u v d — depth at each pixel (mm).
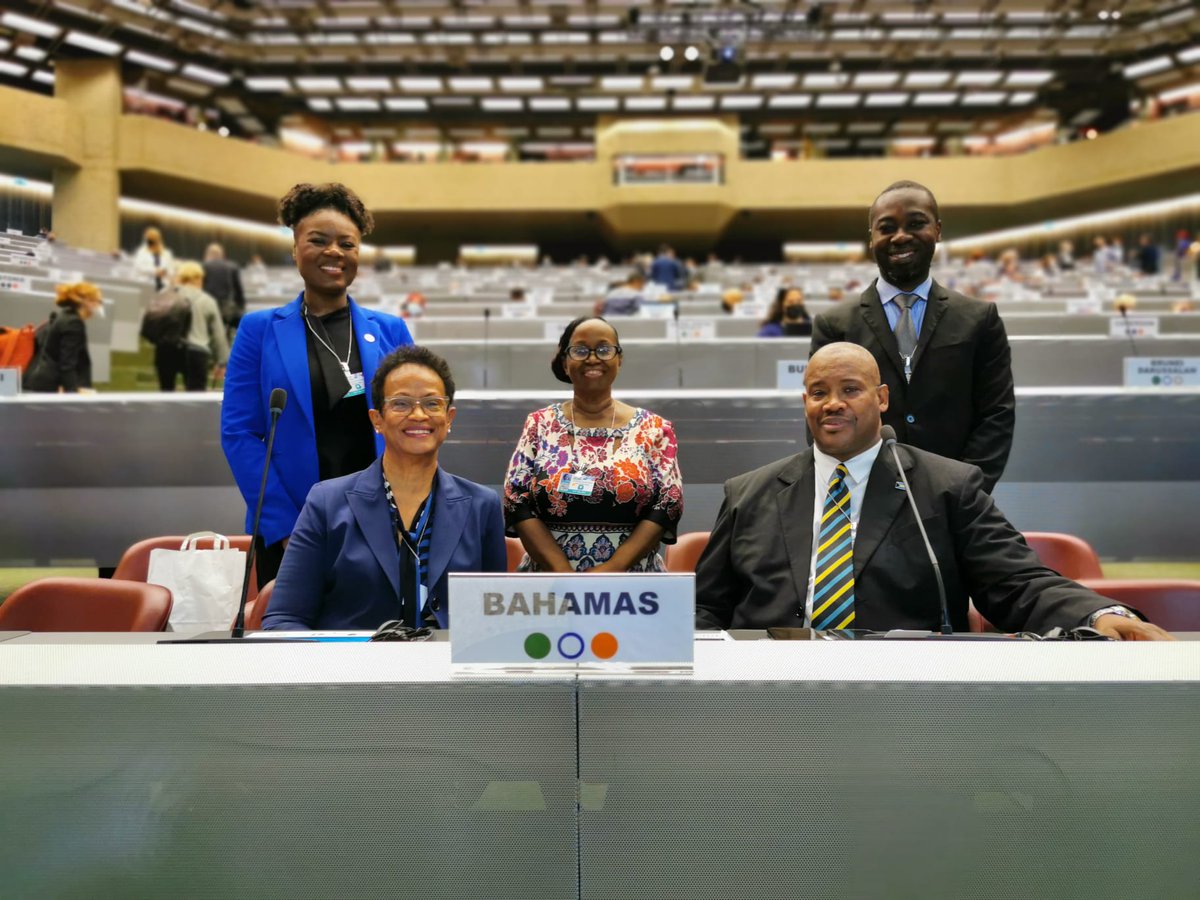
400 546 1910
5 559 3791
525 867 910
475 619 958
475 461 3703
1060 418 3777
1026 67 20312
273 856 905
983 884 905
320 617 1905
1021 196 21828
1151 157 19375
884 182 22172
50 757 903
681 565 2408
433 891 908
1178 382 4414
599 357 2396
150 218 19328
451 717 910
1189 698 904
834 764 909
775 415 3746
